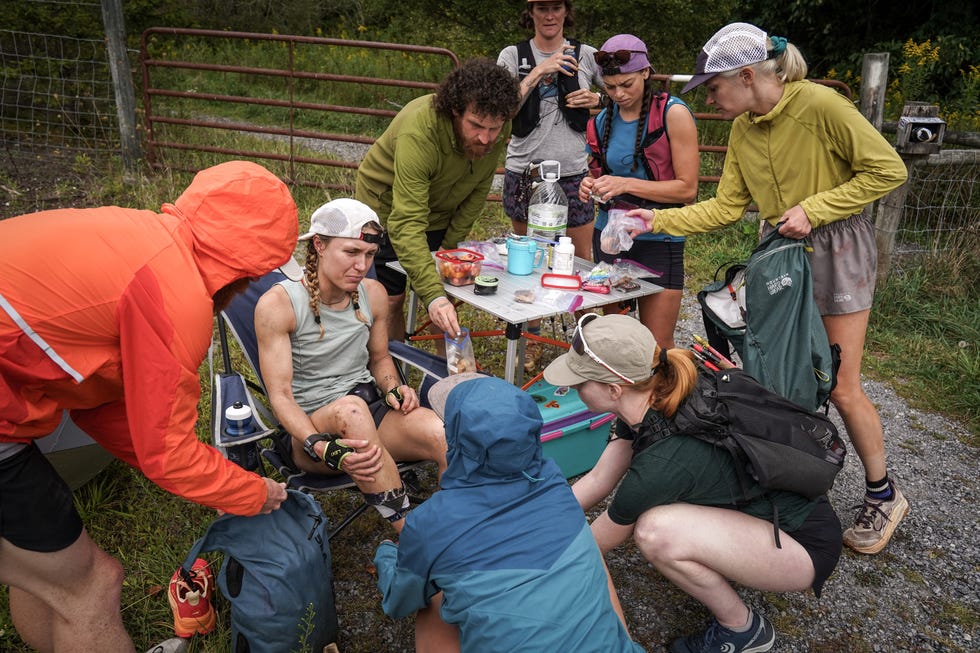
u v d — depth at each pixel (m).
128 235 1.69
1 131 8.06
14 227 1.66
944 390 4.29
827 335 2.70
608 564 2.89
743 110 2.75
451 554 1.76
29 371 1.63
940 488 3.46
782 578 2.24
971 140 5.83
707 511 2.22
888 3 12.80
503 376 4.14
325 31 18.42
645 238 3.55
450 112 3.04
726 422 2.13
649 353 2.11
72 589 1.91
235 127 7.00
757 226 6.41
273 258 1.82
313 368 2.67
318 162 6.91
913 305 5.12
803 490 2.12
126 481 3.10
